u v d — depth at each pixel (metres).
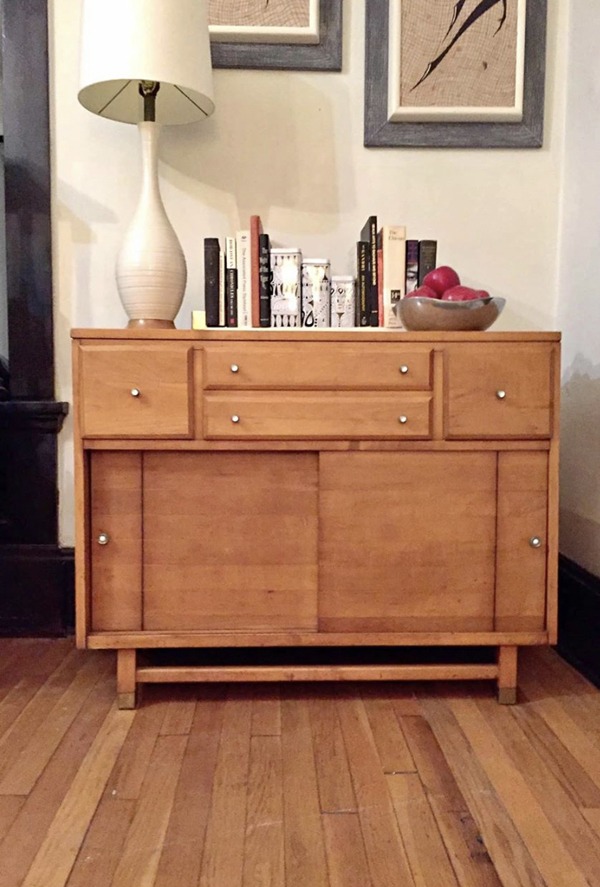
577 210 1.75
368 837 1.01
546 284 1.87
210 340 1.36
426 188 1.83
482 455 1.41
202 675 1.41
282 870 0.94
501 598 1.42
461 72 1.78
